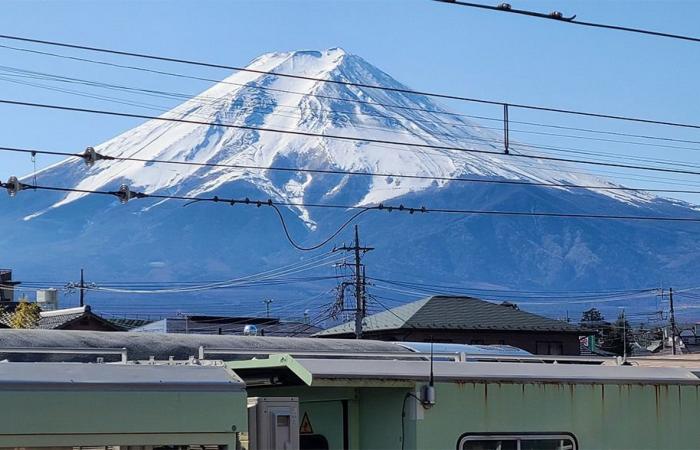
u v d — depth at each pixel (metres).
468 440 29.36
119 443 23.30
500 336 168.75
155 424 23.66
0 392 22.38
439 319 166.12
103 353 34.91
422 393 28.75
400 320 165.25
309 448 31.55
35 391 22.67
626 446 32.12
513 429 30.09
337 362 28.75
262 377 32.16
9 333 38.91
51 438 22.67
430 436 28.75
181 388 24.08
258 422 25.91
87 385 23.17
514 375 30.56
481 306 174.62
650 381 32.91
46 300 167.12
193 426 24.03
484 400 29.78
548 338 172.62
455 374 29.50
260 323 165.38
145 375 24.12
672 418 33.19
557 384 31.09
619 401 32.22
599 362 38.41
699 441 33.53
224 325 154.00
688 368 35.38
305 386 31.61
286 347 43.12
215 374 25.05
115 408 23.34
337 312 181.62
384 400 29.59
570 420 31.17
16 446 22.36
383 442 29.47
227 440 24.33
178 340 41.34
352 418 30.22
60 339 38.94
